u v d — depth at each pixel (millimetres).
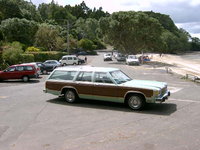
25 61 33688
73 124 8641
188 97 13617
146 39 56938
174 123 8664
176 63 59344
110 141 6996
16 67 22094
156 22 56281
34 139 7238
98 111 10438
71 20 135500
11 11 63406
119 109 10766
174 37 131625
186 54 137250
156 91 10180
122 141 6988
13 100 13102
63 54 51625
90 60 57969
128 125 8461
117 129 8039
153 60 67688
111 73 11383
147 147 6555
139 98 10484
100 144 6789
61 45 57594
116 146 6637
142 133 7633
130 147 6562
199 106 11344
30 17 69688
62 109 10859
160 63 54125
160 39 58219
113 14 56594
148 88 10273
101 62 50969
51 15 138125
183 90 16234
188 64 58188
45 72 29469
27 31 55031
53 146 6691
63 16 138000
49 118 9438
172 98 13328
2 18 59406
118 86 10859
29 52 42281
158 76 25844
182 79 23094
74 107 11203
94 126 8383
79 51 90625
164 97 10602
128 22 54969
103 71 11438
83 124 8617
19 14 65000
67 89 12133
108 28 56719
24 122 8953
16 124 8727
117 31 56844
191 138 7184
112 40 58531
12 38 53344
